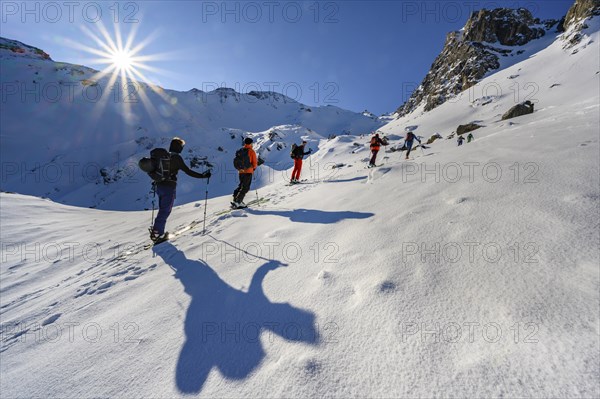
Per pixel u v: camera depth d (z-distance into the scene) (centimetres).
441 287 193
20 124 11719
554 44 7425
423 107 10269
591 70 4984
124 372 186
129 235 712
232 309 233
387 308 184
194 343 200
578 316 142
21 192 8612
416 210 360
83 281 405
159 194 507
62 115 12719
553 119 1234
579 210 249
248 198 973
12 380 206
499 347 137
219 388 155
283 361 162
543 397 112
